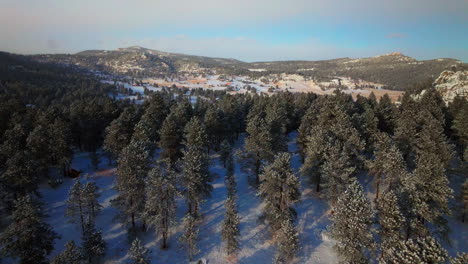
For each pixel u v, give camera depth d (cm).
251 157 4362
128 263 2802
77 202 3017
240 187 4659
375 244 2552
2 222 3183
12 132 4216
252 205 4106
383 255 2633
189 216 3058
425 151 4006
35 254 2434
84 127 5603
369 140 4775
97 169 5188
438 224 3080
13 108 5631
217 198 4288
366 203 2555
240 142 7094
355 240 2542
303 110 7831
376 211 2872
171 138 4522
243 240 3384
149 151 4250
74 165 5341
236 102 7469
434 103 6272
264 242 3362
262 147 4216
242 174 5153
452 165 4581
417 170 3162
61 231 3372
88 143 5684
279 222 3139
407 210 2942
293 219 3341
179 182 3359
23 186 3412
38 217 2486
